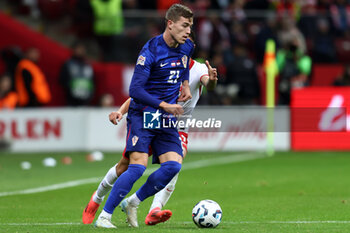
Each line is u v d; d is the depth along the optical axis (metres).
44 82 66.94
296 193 36.75
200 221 24.36
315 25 74.06
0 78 69.94
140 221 27.20
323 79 73.00
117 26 70.56
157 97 23.98
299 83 66.88
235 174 46.31
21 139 63.84
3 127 63.69
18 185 40.44
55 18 75.25
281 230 24.00
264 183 41.22
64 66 65.88
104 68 69.62
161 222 25.91
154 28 69.88
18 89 65.50
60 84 66.25
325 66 73.19
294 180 42.84
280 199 34.34
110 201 23.84
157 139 24.22
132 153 23.77
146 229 23.81
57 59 71.62
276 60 67.88
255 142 63.66
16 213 29.56
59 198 34.97
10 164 53.19
